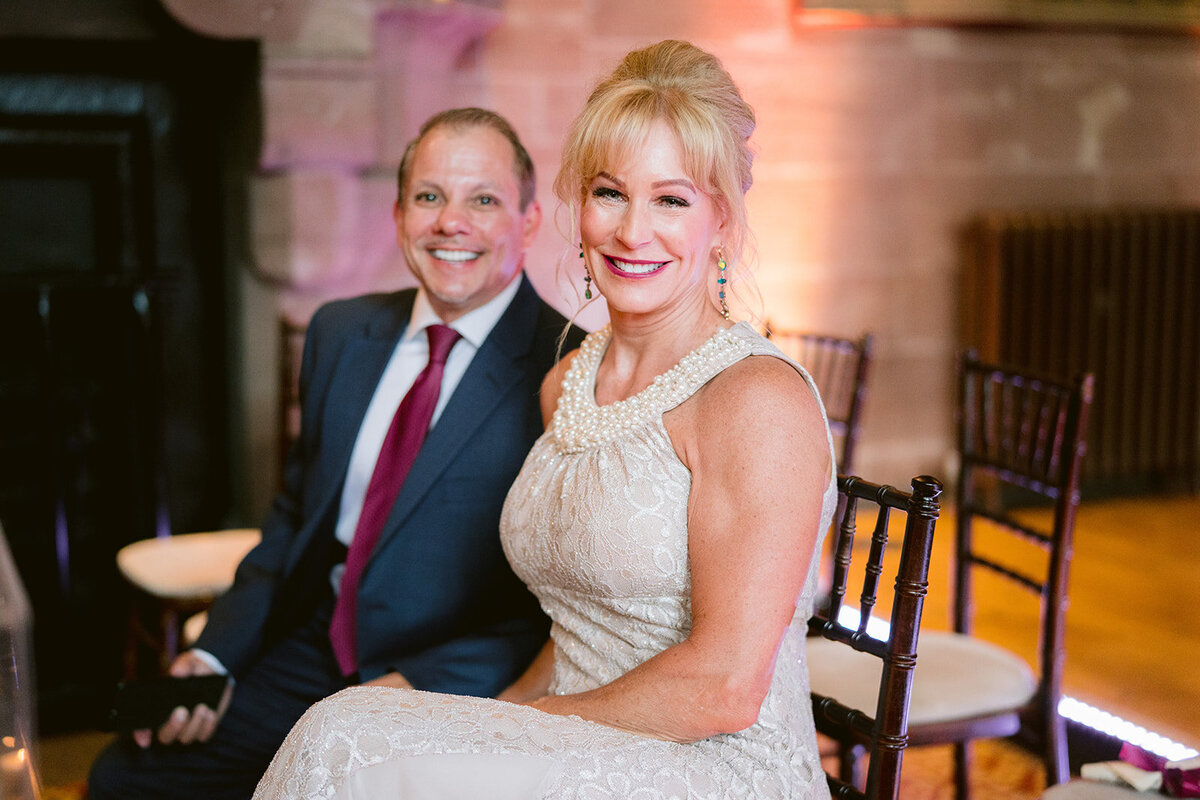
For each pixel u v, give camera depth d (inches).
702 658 51.5
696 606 52.6
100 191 137.3
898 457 194.5
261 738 75.6
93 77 134.6
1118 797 61.2
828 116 181.6
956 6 182.4
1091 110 199.9
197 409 146.1
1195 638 139.6
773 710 54.9
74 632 129.9
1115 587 158.2
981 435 100.2
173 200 141.2
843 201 184.9
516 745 50.6
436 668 68.9
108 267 138.5
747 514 51.6
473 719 51.9
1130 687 124.5
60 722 123.7
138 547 115.6
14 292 125.4
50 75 132.5
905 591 57.2
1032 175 197.6
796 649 57.9
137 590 108.1
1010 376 95.7
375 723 50.6
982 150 193.2
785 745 54.7
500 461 72.9
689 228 56.2
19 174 133.0
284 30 132.2
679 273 56.7
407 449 75.8
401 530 72.9
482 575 72.9
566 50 159.3
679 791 51.1
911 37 184.7
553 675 63.3
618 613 56.9
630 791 50.4
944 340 195.5
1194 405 205.8
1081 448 86.0
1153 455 204.7
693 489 53.9
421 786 48.7
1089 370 195.0
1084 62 197.9
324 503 78.9
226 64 139.5
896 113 185.9
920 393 194.9
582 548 56.0
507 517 61.9
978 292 192.9
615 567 55.1
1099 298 194.7
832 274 185.9
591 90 62.4
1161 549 175.6
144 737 74.2
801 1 174.9
